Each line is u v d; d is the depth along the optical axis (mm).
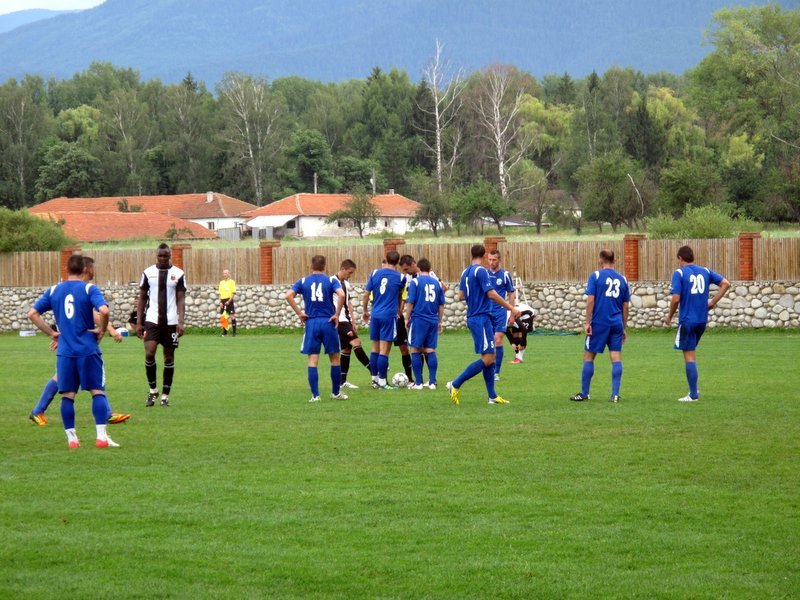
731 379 22141
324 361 28266
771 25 94938
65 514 10203
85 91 173875
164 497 10922
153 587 8055
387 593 7941
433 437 14656
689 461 12734
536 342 35625
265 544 9203
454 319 43375
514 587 8062
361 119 149625
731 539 9289
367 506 10531
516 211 89438
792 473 12016
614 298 18500
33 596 7832
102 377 14148
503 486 11406
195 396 19969
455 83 108625
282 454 13398
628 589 8008
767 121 92875
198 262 46125
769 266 39125
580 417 16547
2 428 15797
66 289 13883
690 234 49250
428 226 98562
